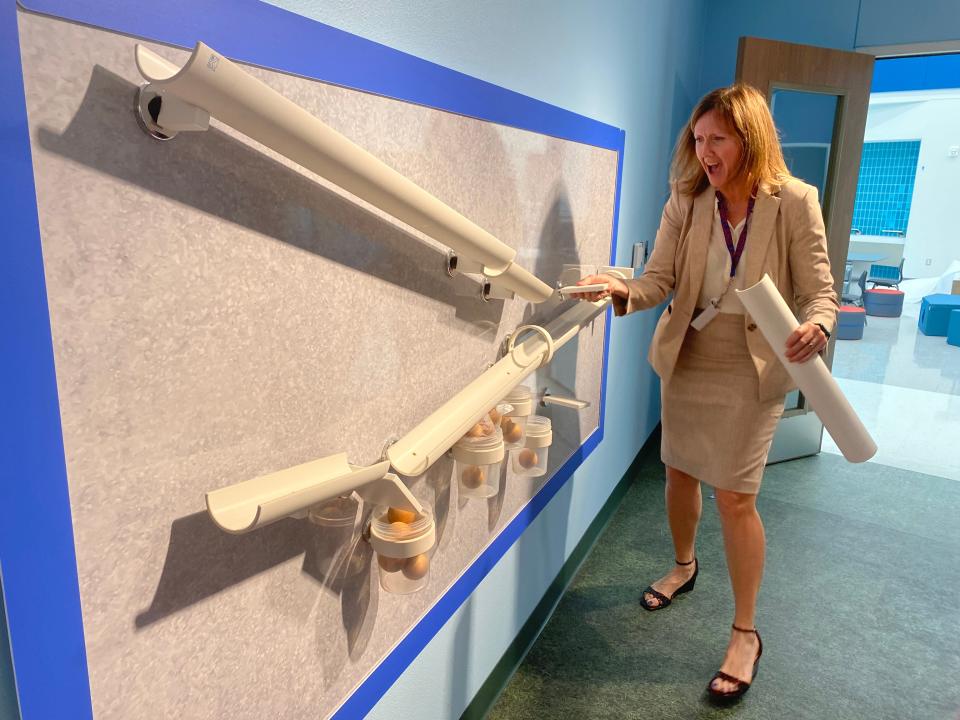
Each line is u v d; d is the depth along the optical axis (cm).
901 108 1042
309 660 87
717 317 163
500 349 128
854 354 603
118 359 56
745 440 161
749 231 153
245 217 67
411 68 90
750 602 166
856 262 898
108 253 54
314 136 59
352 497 87
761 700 161
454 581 126
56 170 49
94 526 56
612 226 196
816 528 253
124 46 53
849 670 173
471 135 109
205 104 51
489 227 119
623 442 263
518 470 137
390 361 94
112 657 60
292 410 77
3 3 45
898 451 345
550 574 189
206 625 69
